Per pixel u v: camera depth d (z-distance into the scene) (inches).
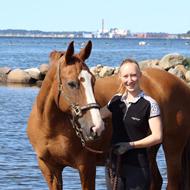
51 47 4648.1
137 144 241.8
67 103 253.1
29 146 520.1
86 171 276.7
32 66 1887.3
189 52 3538.4
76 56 257.8
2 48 4271.7
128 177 245.9
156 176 308.0
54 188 283.7
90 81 250.5
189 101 323.9
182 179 317.4
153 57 2578.7
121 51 3708.2
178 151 317.4
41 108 272.7
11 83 1266.0
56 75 260.5
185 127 319.0
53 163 281.3
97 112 245.9
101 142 278.2
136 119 244.8
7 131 600.4
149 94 306.3
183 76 1045.2
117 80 301.0
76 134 269.0
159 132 242.7
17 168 435.8
